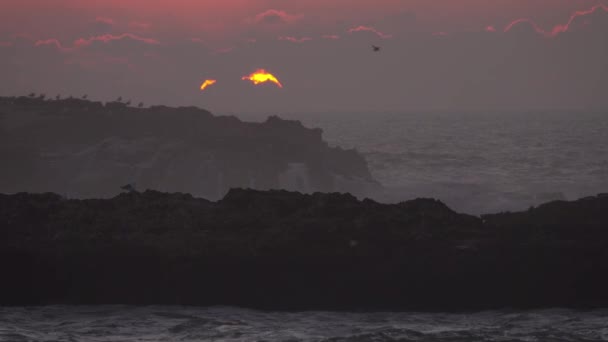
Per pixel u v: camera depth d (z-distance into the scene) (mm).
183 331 60938
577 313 71375
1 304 77812
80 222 85938
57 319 66750
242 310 74375
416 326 63656
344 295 78812
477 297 78438
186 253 79562
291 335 58844
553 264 78688
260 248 80375
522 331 59219
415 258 79625
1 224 84812
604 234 83938
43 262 79188
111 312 71250
